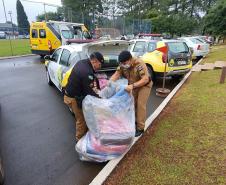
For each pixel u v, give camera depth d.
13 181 3.14
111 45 5.07
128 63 3.72
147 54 8.30
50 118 5.27
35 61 15.09
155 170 3.10
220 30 28.27
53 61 7.29
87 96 3.34
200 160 3.23
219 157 3.26
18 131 4.63
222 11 27.31
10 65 13.30
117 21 26.17
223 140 3.68
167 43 7.92
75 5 35.44
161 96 6.81
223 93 6.00
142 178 2.97
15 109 5.91
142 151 3.59
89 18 23.31
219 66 9.40
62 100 6.59
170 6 51.22
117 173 3.12
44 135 4.44
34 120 5.17
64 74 5.73
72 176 3.22
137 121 4.03
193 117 4.70
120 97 3.37
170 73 7.82
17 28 19.53
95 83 3.69
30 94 7.26
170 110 5.30
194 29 39.28
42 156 3.71
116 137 3.32
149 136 4.06
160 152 3.51
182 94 6.51
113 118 3.30
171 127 4.34
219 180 2.82
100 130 3.29
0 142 4.20
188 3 50.97
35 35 15.90
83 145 3.46
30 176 3.24
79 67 3.44
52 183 3.09
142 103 3.96
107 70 5.03
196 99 5.83
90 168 3.38
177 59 7.82
